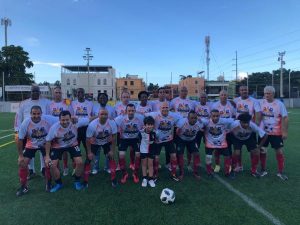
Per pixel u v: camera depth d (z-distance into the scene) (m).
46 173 5.44
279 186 5.56
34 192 5.36
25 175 5.32
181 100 7.13
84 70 63.50
